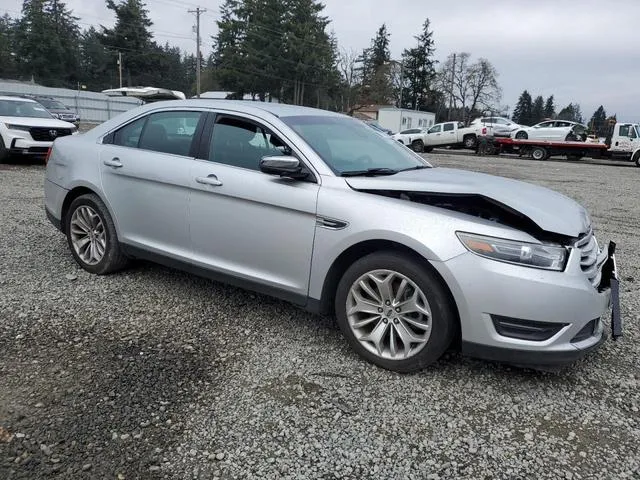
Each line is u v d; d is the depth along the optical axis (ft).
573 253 9.70
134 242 14.33
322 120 13.41
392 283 10.40
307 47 197.47
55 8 268.41
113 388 9.63
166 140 13.76
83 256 15.61
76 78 270.46
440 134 104.32
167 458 7.89
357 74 250.57
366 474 7.75
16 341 11.28
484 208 10.63
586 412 9.50
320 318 13.10
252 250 11.98
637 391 10.25
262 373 10.39
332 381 10.19
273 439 8.43
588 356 11.63
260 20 195.52
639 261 20.22
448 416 9.22
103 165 14.69
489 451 8.35
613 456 8.32
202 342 11.60
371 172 11.83
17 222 21.71
